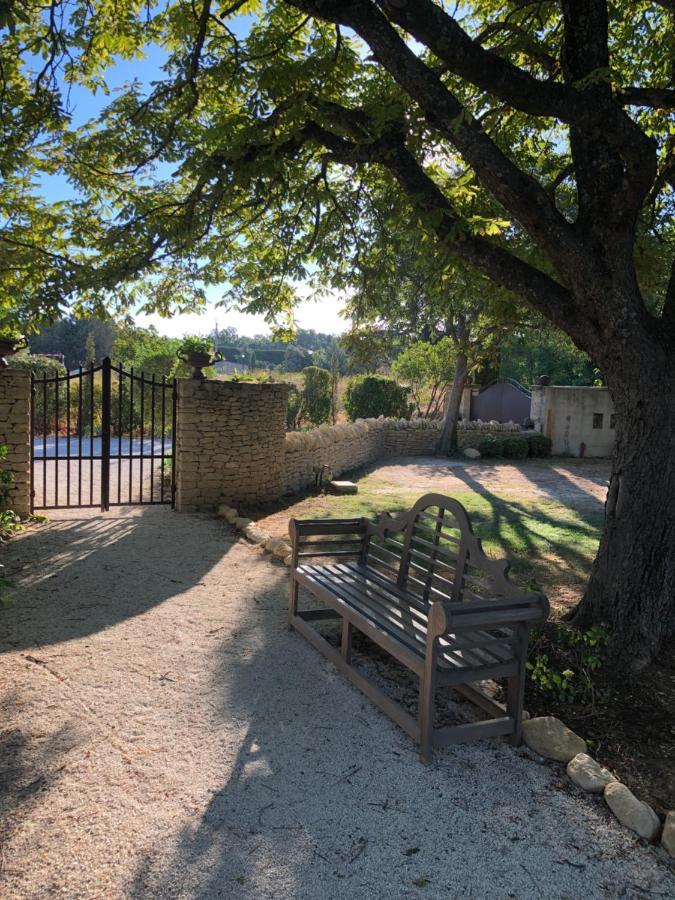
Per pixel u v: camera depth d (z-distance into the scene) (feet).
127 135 17.81
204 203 16.84
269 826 8.18
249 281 23.76
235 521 26.86
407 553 14.02
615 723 11.30
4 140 16.89
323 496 35.78
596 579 14.01
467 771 9.71
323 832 8.13
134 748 9.86
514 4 17.84
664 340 13.12
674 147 17.22
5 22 12.07
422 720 9.84
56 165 21.40
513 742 10.50
